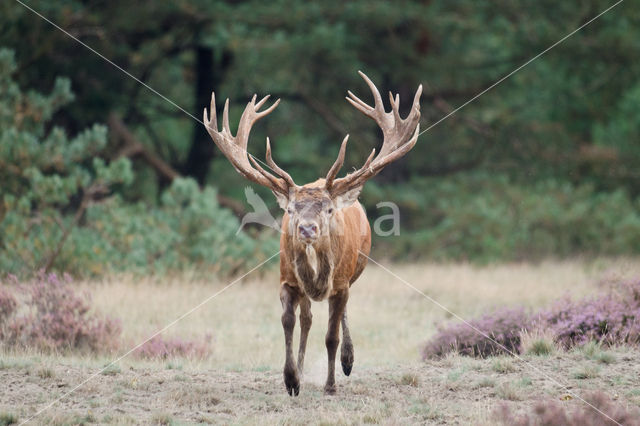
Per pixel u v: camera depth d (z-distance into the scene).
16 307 16.55
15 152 24.81
